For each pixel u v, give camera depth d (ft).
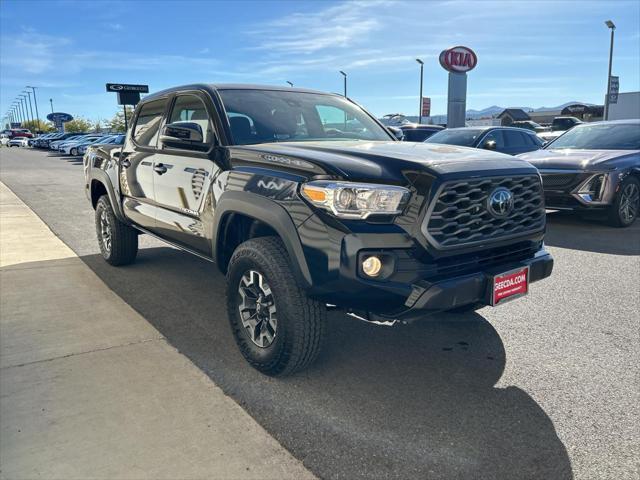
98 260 19.10
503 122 139.64
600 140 27.53
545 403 9.32
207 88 12.66
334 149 9.90
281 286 9.38
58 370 10.30
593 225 25.66
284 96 13.55
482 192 9.14
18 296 14.84
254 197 9.80
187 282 16.38
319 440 8.16
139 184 15.06
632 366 10.71
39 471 7.29
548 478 7.36
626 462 7.68
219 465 7.48
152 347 11.46
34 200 35.86
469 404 9.29
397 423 8.66
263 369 10.11
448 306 8.58
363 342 11.95
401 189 8.52
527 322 13.08
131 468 7.37
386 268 8.49
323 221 8.63
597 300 14.64
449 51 74.79
